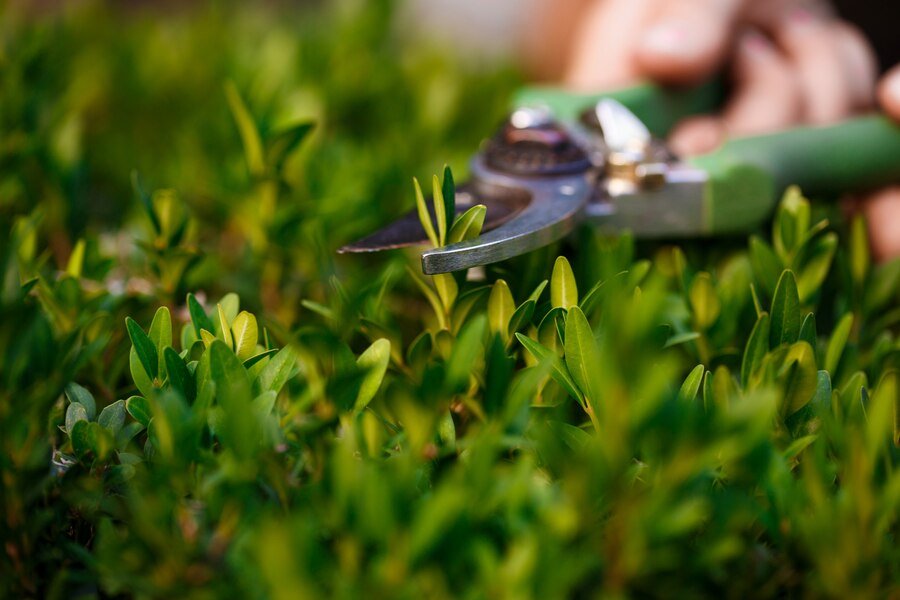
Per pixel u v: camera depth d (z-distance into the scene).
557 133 0.47
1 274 0.37
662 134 0.58
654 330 0.38
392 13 0.71
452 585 0.33
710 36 0.59
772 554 0.35
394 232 0.42
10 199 0.49
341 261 0.50
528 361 0.39
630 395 0.33
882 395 0.33
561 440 0.35
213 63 0.66
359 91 0.63
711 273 0.47
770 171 0.48
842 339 0.40
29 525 0.35
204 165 0.55
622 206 0.47
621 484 0.33
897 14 0.94
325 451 0.36
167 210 0.44
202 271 0.47
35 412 0.36
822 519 0.33
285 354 0.37
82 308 0.41
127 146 0.59
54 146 0.50
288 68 0.61
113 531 0.34
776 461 0.35
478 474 0.33
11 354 0.36
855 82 0.67
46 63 0.56
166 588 0.34
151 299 0.44
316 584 0.32
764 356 0.38
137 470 0.35
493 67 0.81
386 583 0.32
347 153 0.56
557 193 0.45
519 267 0.43
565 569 0.32
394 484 0.33
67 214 0.50
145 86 0.64
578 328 0.36
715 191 0.48
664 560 0.33
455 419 0.39
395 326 0.42
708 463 0.35
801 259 0.44
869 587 0.33
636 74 0.59
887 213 0.53
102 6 0.74
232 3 0.82
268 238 0.47
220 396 0.35
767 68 0.64
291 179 0.51
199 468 0.35
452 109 0.64
